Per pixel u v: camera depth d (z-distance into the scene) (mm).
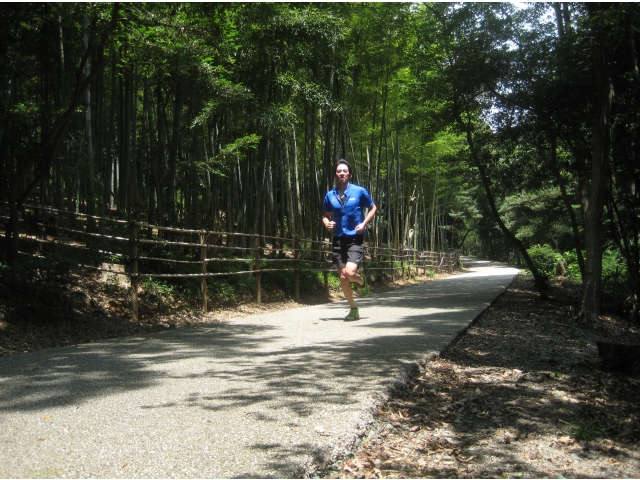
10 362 4371
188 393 3469
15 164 6289
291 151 16500
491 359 5199
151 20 6871
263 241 12055
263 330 6363
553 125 10766
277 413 3074
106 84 11742
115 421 2920
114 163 14992
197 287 8484
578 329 8109
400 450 2834
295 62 10992
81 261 6273
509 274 25656
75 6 6441
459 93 11125
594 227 8758
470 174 13734
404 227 23938
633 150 10102
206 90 9172
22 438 2660
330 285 13477
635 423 3277
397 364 4340
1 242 6117
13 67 6602
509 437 3039
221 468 2354
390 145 22047
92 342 5449
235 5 8070
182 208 11633
